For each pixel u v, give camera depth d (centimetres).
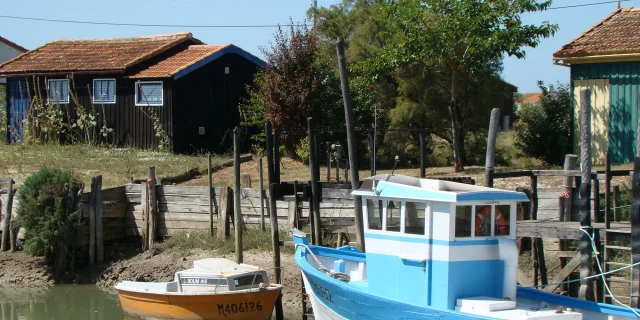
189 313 1480
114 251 1936
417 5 2161
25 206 1866
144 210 1948
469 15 2123
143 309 1534
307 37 2623
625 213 1483
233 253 1778
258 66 3144
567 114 2369
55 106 3000
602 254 1222
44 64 3062
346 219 1684
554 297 1052
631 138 2106
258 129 3036
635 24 2281
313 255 1346
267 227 1833
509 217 1064
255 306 1459
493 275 1051
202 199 1920
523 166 2278
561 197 1355
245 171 2408
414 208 1070
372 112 2675
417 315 1013
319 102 2573
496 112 1275
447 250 1024
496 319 924
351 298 1127
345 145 2594
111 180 2223
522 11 2114
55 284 1844
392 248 1100
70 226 1862
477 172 2141
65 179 1892
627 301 1213
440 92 2719
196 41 3241
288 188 1579
